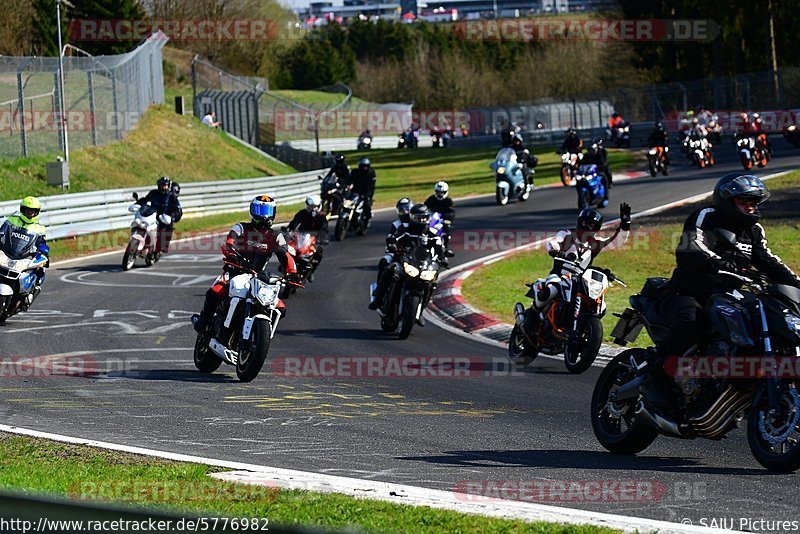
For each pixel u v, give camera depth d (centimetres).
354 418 3319
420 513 2025
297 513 2005
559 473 2528
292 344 4991
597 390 2877
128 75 14712
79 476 2366
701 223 2567
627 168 15238
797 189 10575
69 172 11812
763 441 2444
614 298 6172
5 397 3594
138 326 5406
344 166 9494
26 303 5469
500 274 7300
